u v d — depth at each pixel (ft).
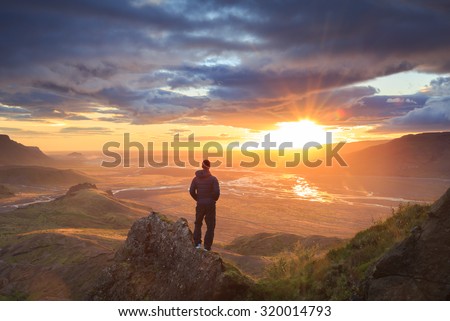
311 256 35.99
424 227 25.13
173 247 38.04
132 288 38.09
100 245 147.54
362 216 511.81
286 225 450.71
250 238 213.66
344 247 33.76
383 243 30.45
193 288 32.22
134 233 44.96
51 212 381.19
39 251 148.36
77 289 86.94
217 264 31.96
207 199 34.50
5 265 106.11
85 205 412.16
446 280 22.82
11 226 308.81
